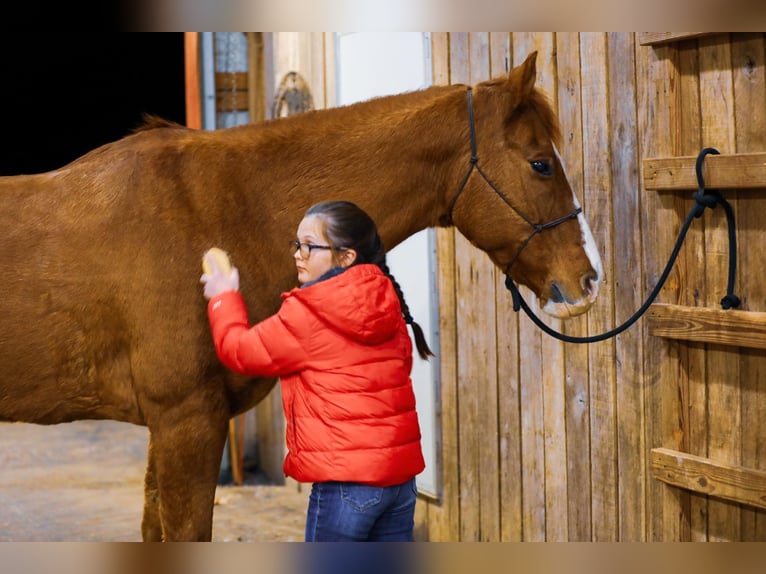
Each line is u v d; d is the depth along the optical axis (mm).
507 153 2852
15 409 2797
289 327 2240
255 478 5652
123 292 2703
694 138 2896
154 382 2701
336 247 2312
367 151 2881
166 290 2689
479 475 3840
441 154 2896
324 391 2230
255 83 5785
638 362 3102
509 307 3619
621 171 3123
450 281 3939
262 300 2799
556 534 3469
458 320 3914
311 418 2242
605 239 3203
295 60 5160
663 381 3020
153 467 3039
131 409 2812
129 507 4816
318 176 2863
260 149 2852
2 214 2734
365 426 2227
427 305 4086
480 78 3682
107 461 5809
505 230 2867
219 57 5832
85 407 2830
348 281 2221
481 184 2871
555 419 3443
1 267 2701
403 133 2891
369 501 2227
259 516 4824
